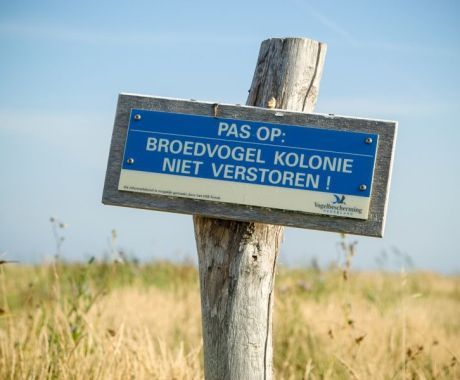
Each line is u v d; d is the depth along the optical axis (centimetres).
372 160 283
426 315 741
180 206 291
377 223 280
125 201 294
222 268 294
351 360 520
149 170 293
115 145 297
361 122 285
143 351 466
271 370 297
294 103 307
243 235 293
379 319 643
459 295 1056
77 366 438
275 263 301
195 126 293
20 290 712
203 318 299
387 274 939
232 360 290
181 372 446
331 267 912
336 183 283
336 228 282
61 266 708
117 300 674
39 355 448
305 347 575
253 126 290
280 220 285
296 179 285
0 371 440
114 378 433
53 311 541
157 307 737
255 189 286
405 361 474
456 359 500
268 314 297
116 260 565
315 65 312
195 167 291
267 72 312
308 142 286
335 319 637
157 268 968
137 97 298
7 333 509
